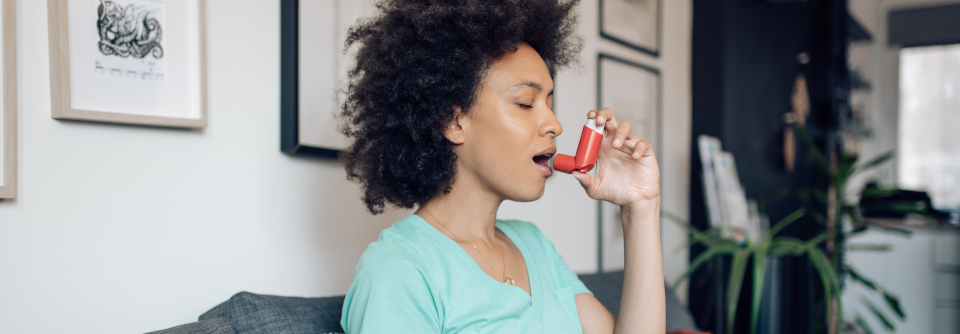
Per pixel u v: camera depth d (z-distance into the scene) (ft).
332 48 3.77
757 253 5.82
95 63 2.71
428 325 2.19
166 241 3.00
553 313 2.65
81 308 2.69
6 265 2.46
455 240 2.57
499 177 2.40
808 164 10.78
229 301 2.90
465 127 2.47
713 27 8.23
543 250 3.15
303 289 3.66
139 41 2.87
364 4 4.06
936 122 15.28
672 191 7.99
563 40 3.05
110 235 2.79
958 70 15.03
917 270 9.67
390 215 4.29
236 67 3.31
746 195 8.51
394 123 2.55
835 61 11.14
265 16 3.47
